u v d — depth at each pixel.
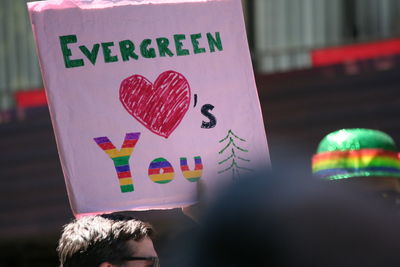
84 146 6.54
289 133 18.69
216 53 6.79
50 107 6.53
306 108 18.64
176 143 6.63
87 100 6.56
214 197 3.20
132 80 6.62
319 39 20.84
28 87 23.53
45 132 21.55
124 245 5.82
